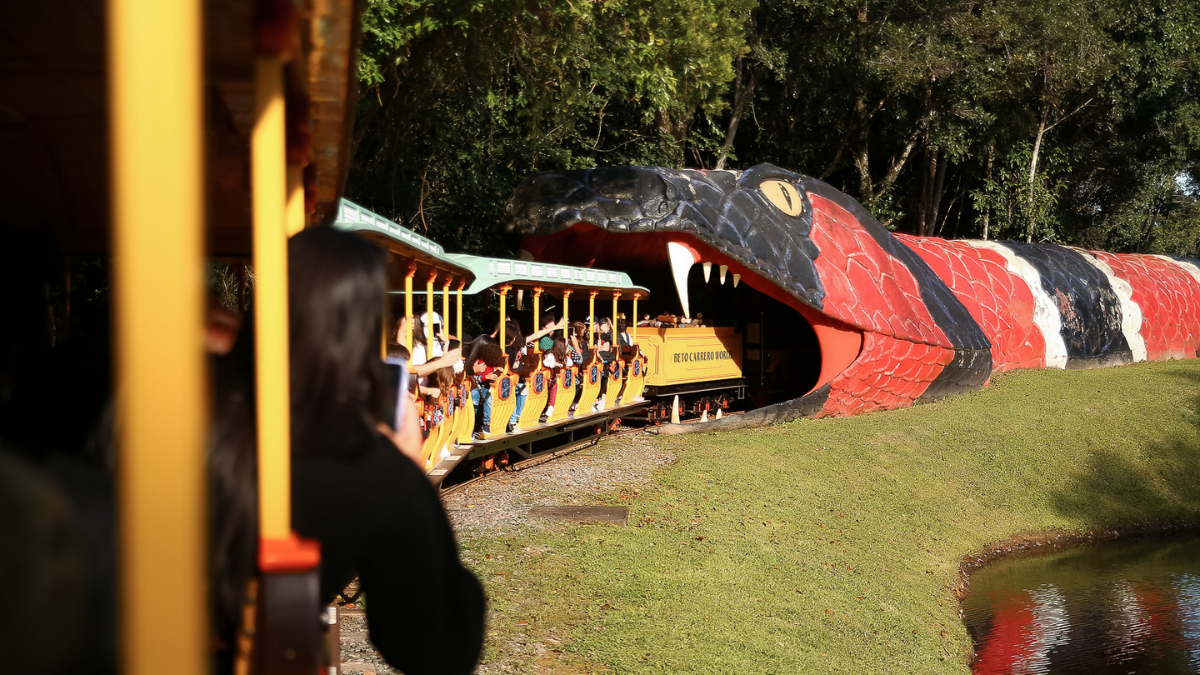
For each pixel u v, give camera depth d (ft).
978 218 111.34
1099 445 63.98
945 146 99.60
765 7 88.79
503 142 70.79
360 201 61.52
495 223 70.49
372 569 5.82
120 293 3.38
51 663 4.07
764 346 70.49
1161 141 121.60
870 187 103.09
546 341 43.75
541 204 54.65
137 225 3.37
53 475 4.49
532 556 28.73
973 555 45.06
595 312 65.46
